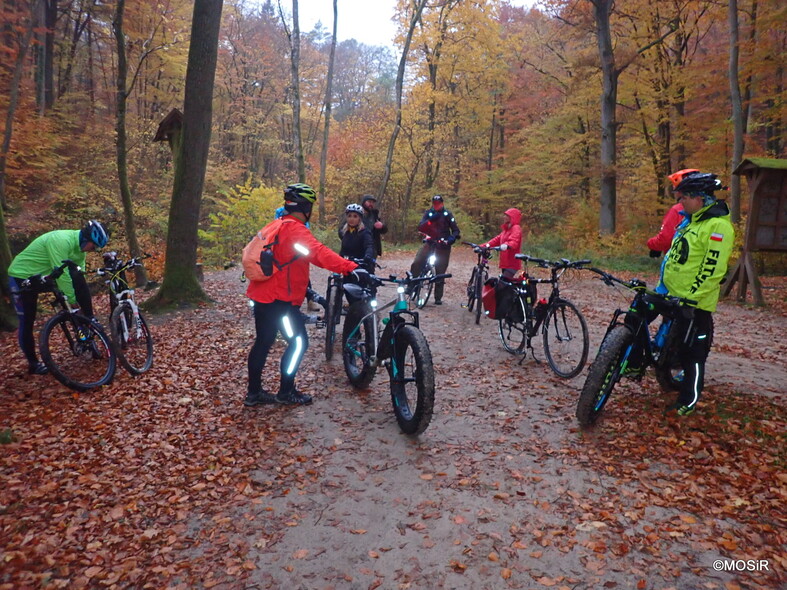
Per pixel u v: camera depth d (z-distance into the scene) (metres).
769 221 10.02
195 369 5.82
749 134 16.02
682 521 2.96
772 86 15.73
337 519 3.10
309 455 3.86
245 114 32.75
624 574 2.59
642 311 4.05
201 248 16.70
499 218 31.00
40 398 4.84
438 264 9.13
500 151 29.98
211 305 8.80
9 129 15.62
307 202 4.52
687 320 4.03
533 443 3.97
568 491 3.31
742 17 17.20
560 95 26.36
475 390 5.14
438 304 9.48
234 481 3.52
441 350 6.55
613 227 19.86
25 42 16.12
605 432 4.05
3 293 7.35
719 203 3.93
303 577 2.64
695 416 4.13
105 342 5.28
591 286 12.45
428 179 29.14
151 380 5.37
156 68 24.58
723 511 3.02
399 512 3.16
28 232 16.16
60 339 5.21
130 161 22.12
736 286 11.32
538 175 25.11
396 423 4.39
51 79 23.61
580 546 2.80
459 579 2.60
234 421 4.45
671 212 4.80
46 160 18.64
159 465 3.72
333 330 6.04
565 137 24.53
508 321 6.28
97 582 2.60
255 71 35.09
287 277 4.50
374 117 34.50
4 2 17.70
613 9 18.95
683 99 18.31
